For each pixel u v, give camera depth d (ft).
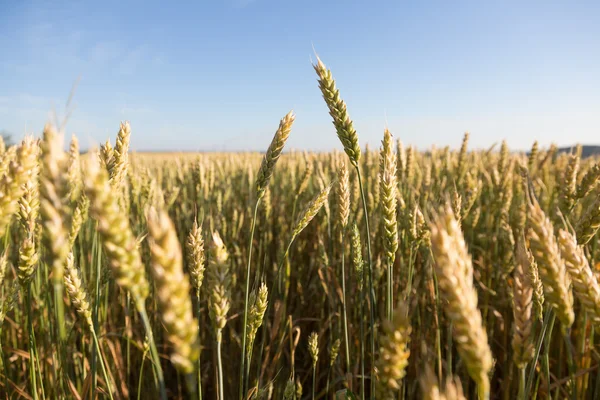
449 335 10.03
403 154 18.86
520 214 16.37
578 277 5.46
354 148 8.79
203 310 16.93
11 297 8.62
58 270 3.96
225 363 15.65
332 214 20.24
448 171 25.00
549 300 5.37
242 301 18.38
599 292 5.38
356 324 16.48
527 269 5.67
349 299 15.20
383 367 4.68
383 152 8.72
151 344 4.58
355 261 10.43
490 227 20.75
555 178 23.76
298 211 24.03
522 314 5.58
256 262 22.53
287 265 15.56
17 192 5.71
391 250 8.28
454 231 4.45
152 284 15.43
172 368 16.63
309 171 19.22
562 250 5.60
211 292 6.05
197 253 7.75
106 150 9.03
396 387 4.70
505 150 21.72
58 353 11.03
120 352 13.60
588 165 24.70
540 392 12.32
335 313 15.29
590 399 13.29
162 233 3.65
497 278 17.85
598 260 15.21
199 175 21.75
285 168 39.83
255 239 24.07
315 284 20.21
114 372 13.55
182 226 23.39
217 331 6.23
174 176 34.47
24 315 13.69
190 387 3.81
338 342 11.76
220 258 6.05
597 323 5.41
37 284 12.30
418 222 11.55
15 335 14.23
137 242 8.41
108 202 3.93
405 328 4.65
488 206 21.56
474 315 4.11
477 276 18.58
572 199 11.98
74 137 12.53
